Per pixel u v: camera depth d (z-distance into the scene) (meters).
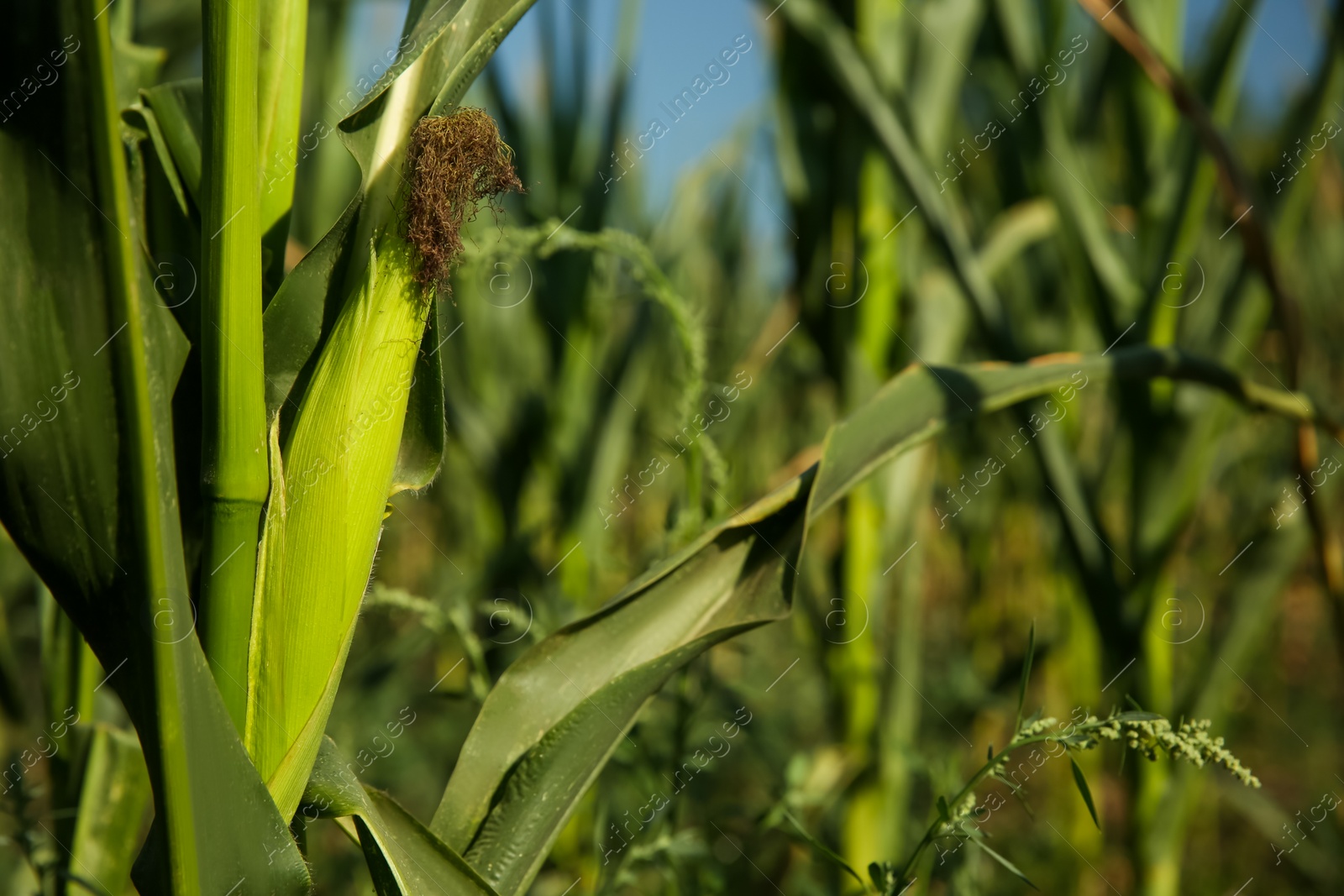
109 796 1.41
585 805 1.89
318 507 1.16
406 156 1.17
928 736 2.56
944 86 2.21
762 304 3.54
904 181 1.87
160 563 1.11
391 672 2.00
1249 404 1.55
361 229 1.17
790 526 1.28
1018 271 2.90
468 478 3.03
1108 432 2.63
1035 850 2.60
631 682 1.23
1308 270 4.08
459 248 1.18
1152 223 2.09
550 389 2.38
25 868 1.53
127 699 1.14
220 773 1.13
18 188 1.11
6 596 1.91
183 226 1.25
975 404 1.36
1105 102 2.50
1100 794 2.42
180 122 1.23
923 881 1.68
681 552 1.26
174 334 1.17
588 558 2.34
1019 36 2.09
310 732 1.17
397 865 1.18
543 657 1.26
